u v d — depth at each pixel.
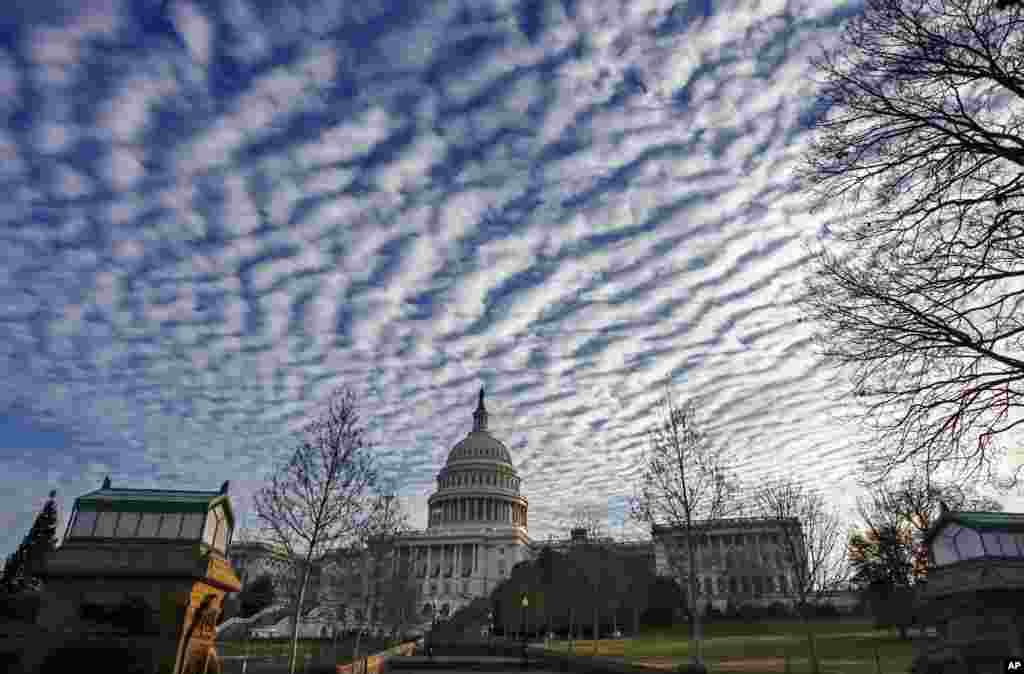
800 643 63.81
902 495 43.56
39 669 25.89
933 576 35.34
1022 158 13.64
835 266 16.19
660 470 46.88
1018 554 32.59
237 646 79.62
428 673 59.00
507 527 172.25
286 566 57.69
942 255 14.77
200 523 29.30
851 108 15.44
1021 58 13.43
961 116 14.70
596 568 82.00
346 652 63.81
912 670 36.00
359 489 41.81
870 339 15.52
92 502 29.41
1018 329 14.12
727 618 94.81
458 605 158.50
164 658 26.31
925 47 14.12
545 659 67.31
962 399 14.80
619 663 46.06
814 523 45.38
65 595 27.41
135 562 27.95
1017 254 14.12
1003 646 30.75
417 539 172.38
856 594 90.94
